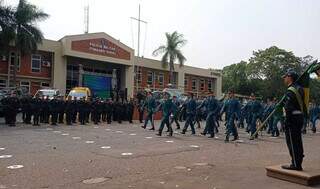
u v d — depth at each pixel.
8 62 41.06
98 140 14.71
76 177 8.09
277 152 12.40
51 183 7.57
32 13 38.75
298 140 7.84
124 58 47.84
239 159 10.67
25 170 8.73
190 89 60.03
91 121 25.31
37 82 42.56
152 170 8.86
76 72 45.16
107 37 45.88
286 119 7.90
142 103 26.22
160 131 17.19
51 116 22.05
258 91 74.00
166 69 54.88
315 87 58.34
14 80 39.25
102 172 8.59
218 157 11.00
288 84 8.07
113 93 45.69
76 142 13.93
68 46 42.50
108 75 47.88
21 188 7.19
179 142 14.70
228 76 78.31
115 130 19.39
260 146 14.16
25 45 38.47
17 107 20.75
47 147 12.45
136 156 10.82
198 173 8.51
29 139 14.56
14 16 38.41
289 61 72.56
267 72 73.62
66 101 22.48
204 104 18.41
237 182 7.64
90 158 10.41
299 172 7.65
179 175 8.30
